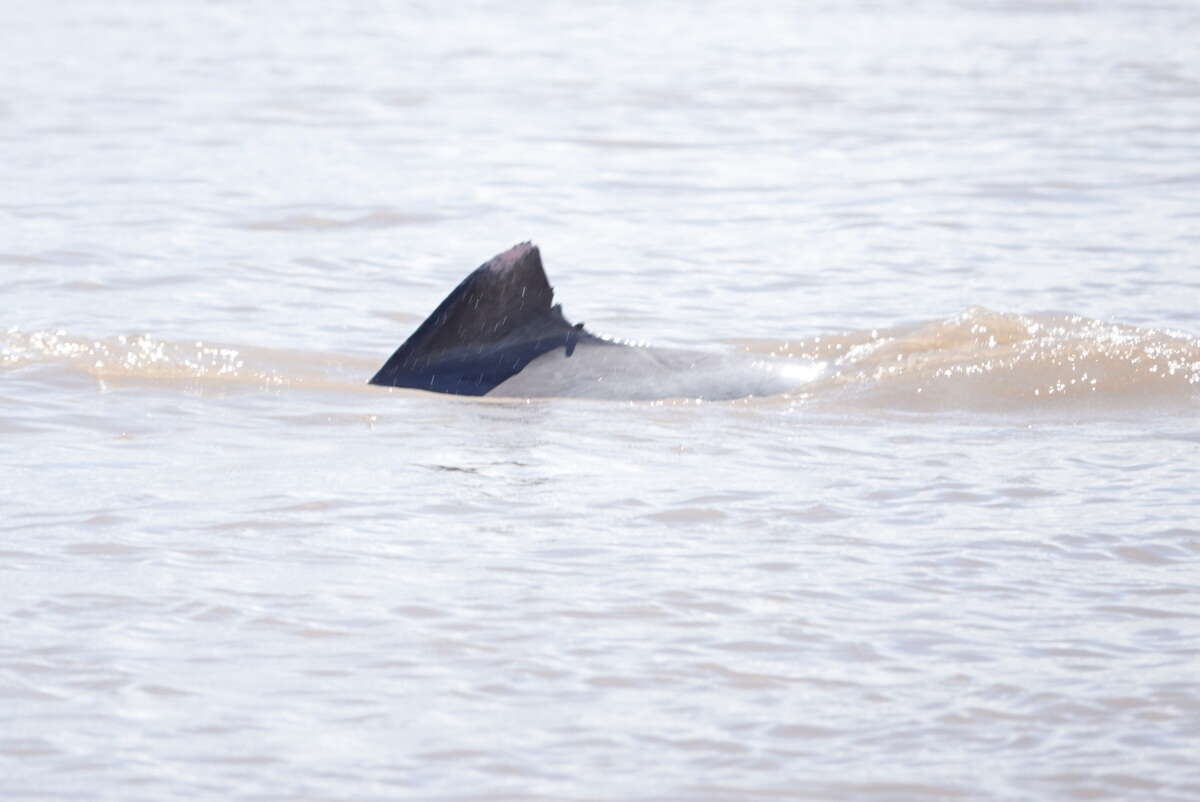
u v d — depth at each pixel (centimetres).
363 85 10769
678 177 7719
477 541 2805
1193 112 9625
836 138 8806
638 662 2323
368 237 6309
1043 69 11738
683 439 3494
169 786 1970
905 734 2119
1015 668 2308
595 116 9544
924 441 3503
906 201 7044
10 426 3547
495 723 2141
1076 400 3838
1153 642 2395
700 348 4616
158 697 2192
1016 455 3384
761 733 2122
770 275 5638
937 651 2366
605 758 2055
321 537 2812
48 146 8225
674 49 13050
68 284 5269
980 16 15750
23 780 1975
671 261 5872
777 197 7200
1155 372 3966
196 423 3606
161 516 2914
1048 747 2083
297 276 5553
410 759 2045
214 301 5100
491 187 7412
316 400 3816
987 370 3991
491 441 3459
